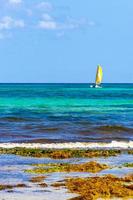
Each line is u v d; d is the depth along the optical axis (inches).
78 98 7032.5
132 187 1332.4
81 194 1261.1
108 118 3870.6
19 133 2817.4
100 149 2188.7
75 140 2554.1
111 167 1680.6
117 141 2513.5
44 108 5000.0
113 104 5821.9
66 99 6737.2
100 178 1450.5
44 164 1720.0
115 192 1275.8
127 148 2261.3
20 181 1425.9
